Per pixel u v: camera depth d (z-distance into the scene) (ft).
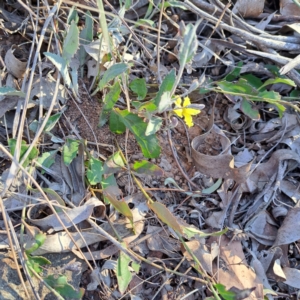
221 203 0.99
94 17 1.06
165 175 0.99
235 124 1.07
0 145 0.77
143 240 0.92
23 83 0.92
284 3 1.19
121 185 0.95
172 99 0.83
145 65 1.08
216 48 1.13
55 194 0.86
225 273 0.92
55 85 0.96
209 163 0.97
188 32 0.72
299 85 1.10
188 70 1.01
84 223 0.90
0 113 0.92
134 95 1.03
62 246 0.86
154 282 0.91
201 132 1.05
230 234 0.97
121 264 0.84
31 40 1.03
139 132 0.90
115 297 0.88
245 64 1.14
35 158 0.89
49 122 0.91
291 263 0.99
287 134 1.08
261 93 1.01
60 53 0.97
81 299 0.87
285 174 1.05
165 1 1.07
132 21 1.02
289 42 1.13
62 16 1.04
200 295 0.92
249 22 1.19
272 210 1.01
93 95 1.00
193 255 0.87
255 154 1.07
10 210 0.85
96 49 0.98
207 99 1.09
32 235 0.84
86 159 0.93
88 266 0.89
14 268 0.83
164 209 0.85
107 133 0.98
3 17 1.02
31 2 1.06
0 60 0.96
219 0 1.14
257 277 0.93
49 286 0.77
